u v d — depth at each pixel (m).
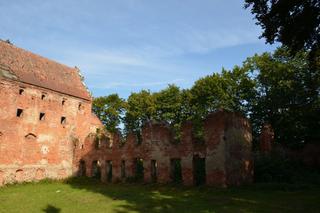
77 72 46.91
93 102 62.47
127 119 59.31
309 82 39.75
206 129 26.75
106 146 36.72
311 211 15.56
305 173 28.36
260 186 23.78
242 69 47.84
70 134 40.28
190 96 51.41
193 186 26.59
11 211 19.00
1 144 32.75
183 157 28.19
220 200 19.94
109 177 37.12
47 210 19.03
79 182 36.44
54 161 37.88
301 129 38.22
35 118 36.31
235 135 26.34
